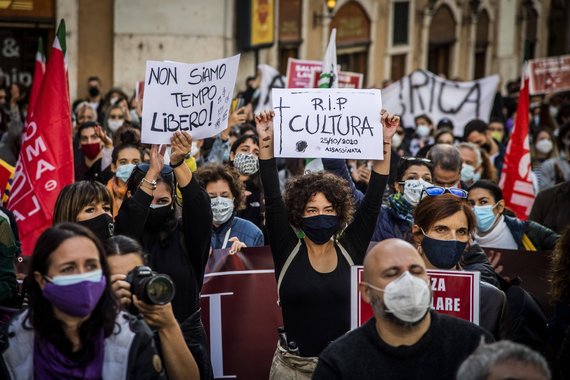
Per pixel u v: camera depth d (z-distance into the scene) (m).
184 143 5.10
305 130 5.31
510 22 32.69
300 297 4.88
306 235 4.93
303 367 4.83
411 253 3.85
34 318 3.78
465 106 15.16
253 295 6.07
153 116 5.52
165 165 5.44
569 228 4.90
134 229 5.02
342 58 24.62
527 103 8.99
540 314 4.87
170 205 5.20
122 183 7.17
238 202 6.54
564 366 4.35
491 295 4.74
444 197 4.98
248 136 8.29
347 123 5.32
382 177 5.21
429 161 6.68
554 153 12.28
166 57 20.39
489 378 3.19
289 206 4.94
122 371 3.81
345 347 3.89
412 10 26.95
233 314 6.06
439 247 4.93
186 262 5.18
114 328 3.84
